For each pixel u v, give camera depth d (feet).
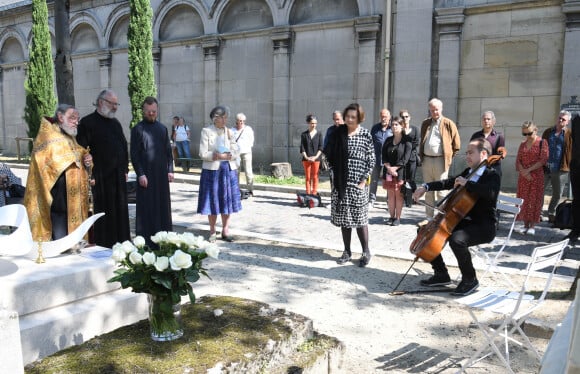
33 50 59.88
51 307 11.53
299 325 10.78
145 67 50.67
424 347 13.28
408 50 42.63
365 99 46.11
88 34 68.49
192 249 9.92
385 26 42.55
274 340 9.96
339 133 19.93
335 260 21.39
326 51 48.24
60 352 9.39
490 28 39.65
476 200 16.06
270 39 51.78
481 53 40.19
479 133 26.37
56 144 15.55
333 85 48.19
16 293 10.83
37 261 12.69
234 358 9.12
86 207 16.38
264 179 45.55
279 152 51.85
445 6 40.98
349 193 19.97
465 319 15.06
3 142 83.41
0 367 7.72
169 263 9.35
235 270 19.97
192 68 57.88
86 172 16.47
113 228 18.88
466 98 41.16
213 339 9.87
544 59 37.88
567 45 36.47
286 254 22.33
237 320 10.84
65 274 11.76
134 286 9.41
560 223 24.36
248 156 39.01
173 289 9.48
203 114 57.52
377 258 21.65
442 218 16.44
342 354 11.07
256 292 17.43
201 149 23.90
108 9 65.00
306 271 19.85
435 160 27.22
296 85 50.42
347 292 17.46
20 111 80.18
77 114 16.34
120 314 12.42
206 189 24.04
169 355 9.16
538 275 18.78
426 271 19.83
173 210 33.91
